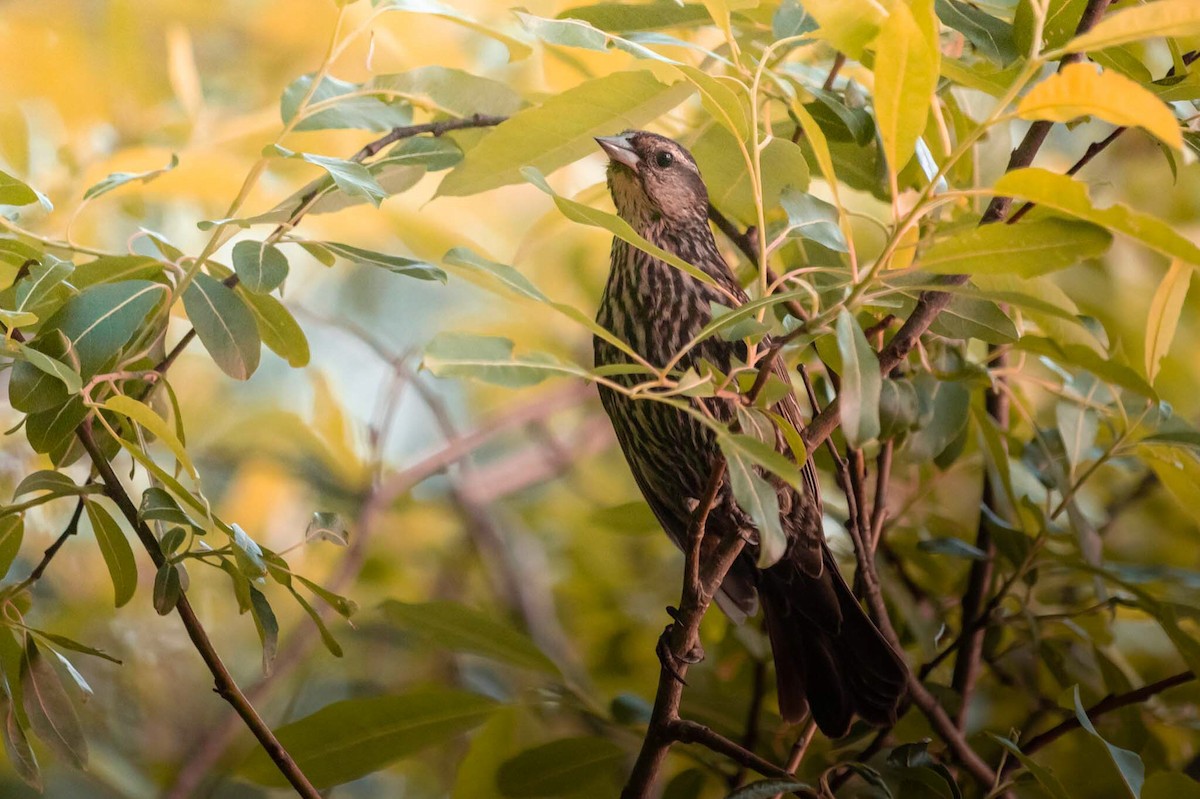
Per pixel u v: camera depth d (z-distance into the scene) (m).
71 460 4.75
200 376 8.95
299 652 7.74
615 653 7.95
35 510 7.04
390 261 4.68
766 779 4.53
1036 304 3.60
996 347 6.40
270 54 8.96
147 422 3.91
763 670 6.41
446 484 9.30
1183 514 7.42
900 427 5.32
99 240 7.47
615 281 6.56
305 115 5.23
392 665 8.83
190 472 3.95
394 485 8.30
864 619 5.96
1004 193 3.30
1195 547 7.48
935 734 6.27
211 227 4.46
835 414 4.28
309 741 5.68
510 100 5.65
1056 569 6.21
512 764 6.07
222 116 8.34
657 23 5.31
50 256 4.36
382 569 8.61
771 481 4.58
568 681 6.17
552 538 9.34
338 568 8.47
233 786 8.07
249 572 4.07
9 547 4.55
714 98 4.14
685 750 6.25
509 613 8.61
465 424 10.80
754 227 5.93
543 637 8.50
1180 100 4.83
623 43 4.45
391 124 5.63
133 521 4.29
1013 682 6.63
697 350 6.27
